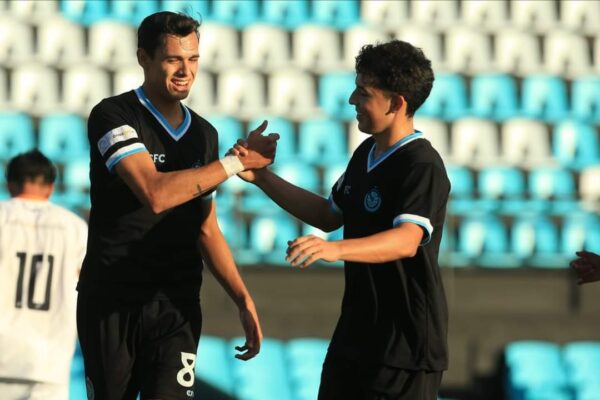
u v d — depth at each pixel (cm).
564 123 3975
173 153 1250
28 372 1623
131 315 1252
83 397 2728
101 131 1224
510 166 3844
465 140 3916
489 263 3092
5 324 1628
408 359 1182
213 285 2870
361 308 1209
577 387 2894
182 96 1237
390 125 1197
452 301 2975
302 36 4181
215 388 2823
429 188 1164
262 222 3114
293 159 3794
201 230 1334
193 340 1273
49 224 1666
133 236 1241
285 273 2983
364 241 1102
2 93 3994
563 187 3797
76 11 4216
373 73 1177
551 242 3209
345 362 1219
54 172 1691
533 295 3033
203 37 4141
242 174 1300
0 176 3381
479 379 2914
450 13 4297
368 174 1210
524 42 4234
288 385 2848
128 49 4128
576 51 4244
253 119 3912
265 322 2942
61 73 4028
